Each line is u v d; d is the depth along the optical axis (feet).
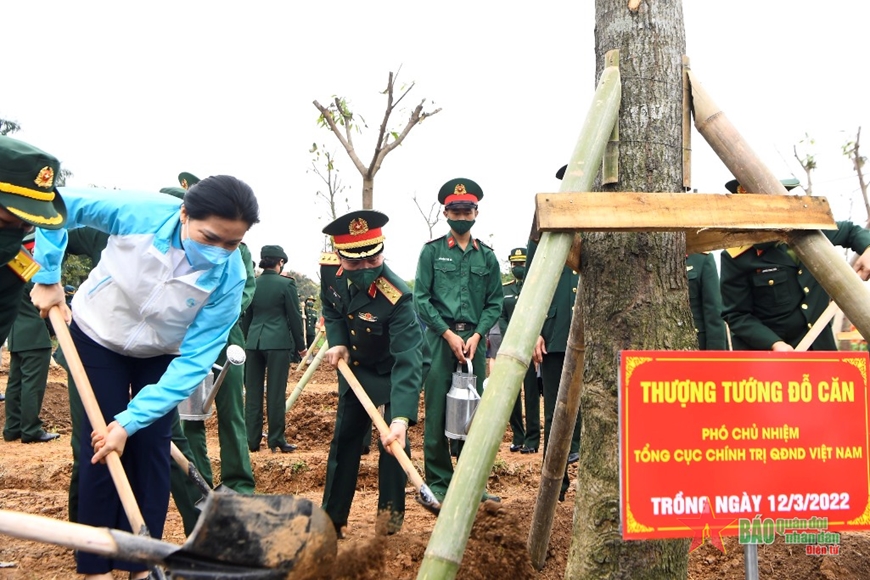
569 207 8.17
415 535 13.92
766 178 9.03
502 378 7.70
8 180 8.29
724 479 7.41
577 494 9.87
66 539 6.75
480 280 19.02
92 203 10.32
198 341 10.81
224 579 7.07
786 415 7.54
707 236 9.39
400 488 14.19
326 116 26.21
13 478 20.59
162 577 9.46
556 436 11.19
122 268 10.44
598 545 9.40
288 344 26.76
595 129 8.87
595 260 9.52
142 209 10.37
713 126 9.31
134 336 10.85
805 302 14.90
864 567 13.06
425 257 19.04
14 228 8.70
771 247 14.88
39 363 26.76
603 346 9.41
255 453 26.63
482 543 9.90
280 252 26.94
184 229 10.27
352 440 14.52
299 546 7.31
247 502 7.24
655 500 7.30
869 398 7.66
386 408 14.65
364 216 13.30
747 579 7.60
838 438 7.61
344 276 13.84
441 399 18.38
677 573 9.42
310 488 21.80
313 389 44.70
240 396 16.96
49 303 10.82
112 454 9.84
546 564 13.62
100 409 10.85
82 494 10.71
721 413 7.44
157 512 11.05
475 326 18.83
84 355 10.93
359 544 9.46
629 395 7.32
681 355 7.39
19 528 6.65
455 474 7.48
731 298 15.24
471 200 18.67
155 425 11.00
